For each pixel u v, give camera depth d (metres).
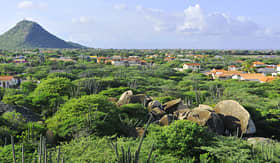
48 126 20.00
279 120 27.11
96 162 13.13
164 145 15.89
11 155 14.06
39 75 84.38
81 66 112.56
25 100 28.64
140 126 22.05
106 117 20.09
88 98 22.47
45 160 9.62
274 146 17.34
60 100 28.23
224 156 14.42
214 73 105.44
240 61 161.62
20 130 18.34
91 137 17.59
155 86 66.81
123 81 66.06
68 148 15.23
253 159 14.62
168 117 23.19
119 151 14.30
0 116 19.58
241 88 60.38
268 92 55.22
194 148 15.65
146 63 149.50
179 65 139.50
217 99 43.81
